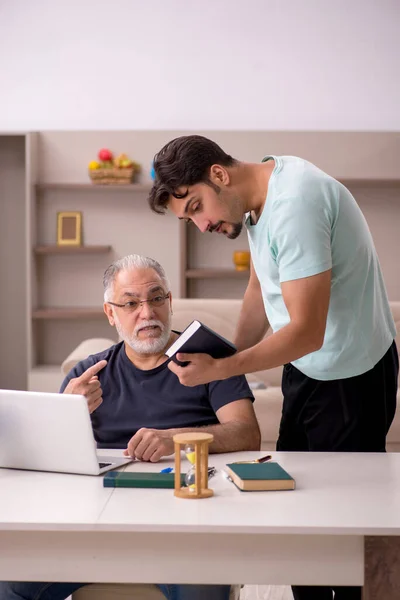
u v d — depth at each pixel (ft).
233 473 5.51
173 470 5.83
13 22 19.43
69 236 19.42
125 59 19.44
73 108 19.54
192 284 19.69
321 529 4.54
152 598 5.73
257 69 19.38
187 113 19.47
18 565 4.75
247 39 19.34
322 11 19.27
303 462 6.12
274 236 6.23
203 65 19.40
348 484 5.46
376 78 19.34
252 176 6.49
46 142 19.38
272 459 6.23
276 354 6.00
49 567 4.74
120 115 19.53
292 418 7.20
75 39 19.44
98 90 19.51
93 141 19.33
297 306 6.08
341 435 6.84
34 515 4.79
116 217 19.53
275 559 4.64
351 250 6.47
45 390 18.43
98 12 19.40
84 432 5.77
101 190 19.49
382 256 19.45
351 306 6.61
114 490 5.40
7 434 5.99
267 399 12.38
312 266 6.07
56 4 19.42
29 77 19.53
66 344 19.62
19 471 6.02
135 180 19.38
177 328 14.21
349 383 6.79
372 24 19.27
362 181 18.78
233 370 5.92
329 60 19.34
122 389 7.24
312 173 6.32
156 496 5.21
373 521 4.64
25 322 19.75
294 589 6.80
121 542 4.68
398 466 5.97
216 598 5.52
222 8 19.30
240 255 18.97
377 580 4.61
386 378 6.93
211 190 6.30
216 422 7.14
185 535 4.65
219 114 19.47
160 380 7.20
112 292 7.25
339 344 6.68
